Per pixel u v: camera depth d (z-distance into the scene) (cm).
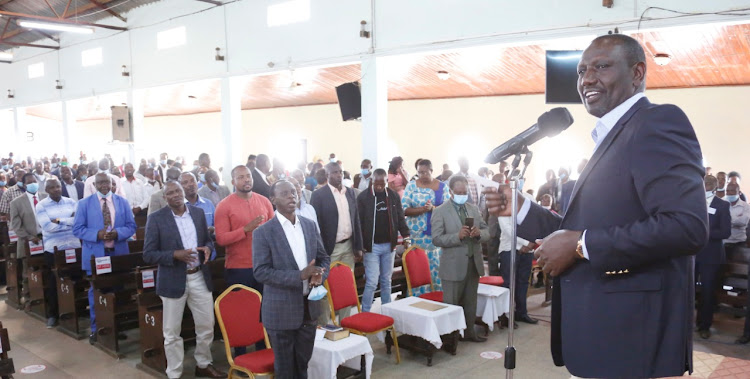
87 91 1392
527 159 160
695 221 96
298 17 890
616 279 112
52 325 558
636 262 104
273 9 923
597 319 113
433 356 468
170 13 1111
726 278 544
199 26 1048
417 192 618
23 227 593
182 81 1095
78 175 1051
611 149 113
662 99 1109
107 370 436
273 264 325
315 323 333
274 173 771
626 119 113
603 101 117
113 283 492
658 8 562
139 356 470
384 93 818
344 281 467
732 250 566
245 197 449
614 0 586
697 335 534
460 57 983
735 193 624
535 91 1256
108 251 524
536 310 611
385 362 454
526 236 152
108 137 2344
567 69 594
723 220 511
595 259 107
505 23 669
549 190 866
